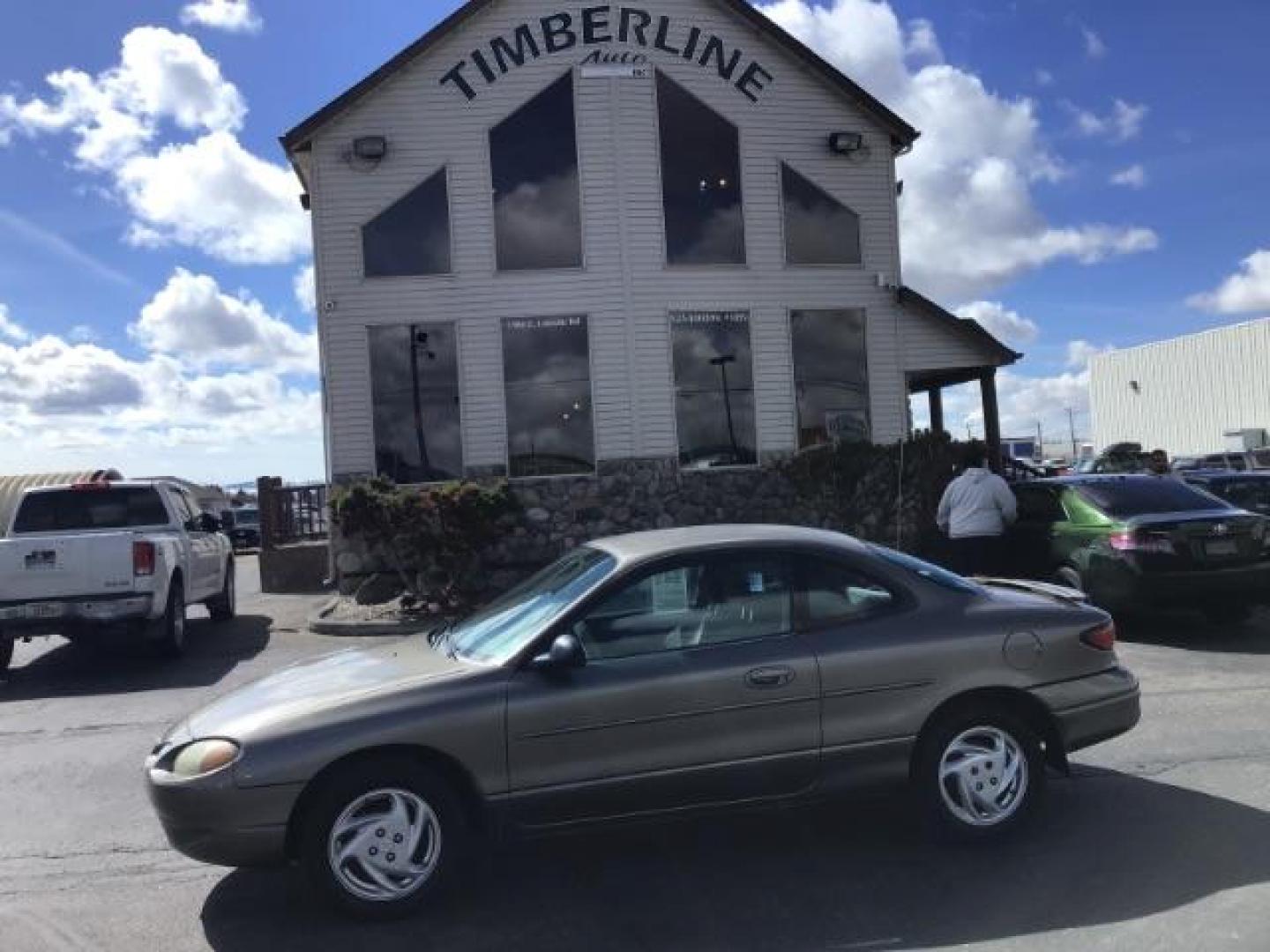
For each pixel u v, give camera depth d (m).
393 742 4.40
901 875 4.73
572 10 15.70
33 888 5.10
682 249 15.90
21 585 10.79
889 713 4.86
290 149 15.42
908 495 14.79
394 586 14.21
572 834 4.60
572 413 15.50
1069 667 5.11
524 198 15.58
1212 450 39.84
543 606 5.00
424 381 15.34
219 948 4.32
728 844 5.21
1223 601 9.64
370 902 4.41
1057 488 10.83
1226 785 5.79
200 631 14.00
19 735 8.30
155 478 13.71
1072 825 5.26
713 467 15.72
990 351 16.53
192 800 4.34
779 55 16.27
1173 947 3.96
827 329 16.30
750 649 4.79
